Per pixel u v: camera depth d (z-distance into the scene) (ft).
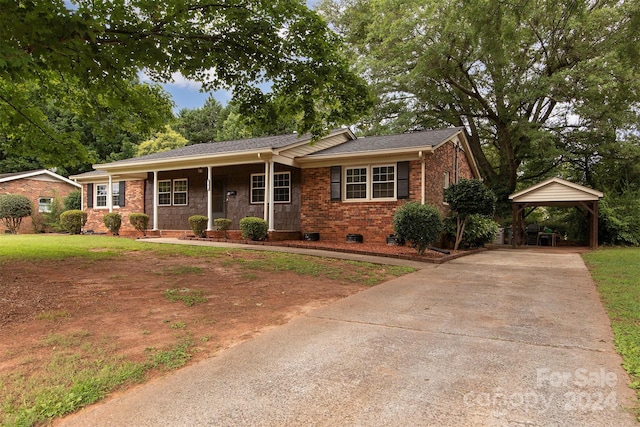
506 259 36.19
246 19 22.71
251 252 32.48
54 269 21.91
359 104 28.68
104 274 21.49
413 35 62.28
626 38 38.52
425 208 33.53
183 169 53.47
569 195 52.60
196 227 45.55
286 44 24.75
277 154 43.34
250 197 50.24
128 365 10.20
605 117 58.85
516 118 67.21
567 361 10.55
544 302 17.85
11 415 7.75
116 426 7.48
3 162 91.35
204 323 14.11
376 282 22.81
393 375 9.72
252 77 26.43
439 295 19.38
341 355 11.12
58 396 8.52
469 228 43.60
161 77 25.48
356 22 75.72
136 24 20.75
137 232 50.98
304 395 8.68
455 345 11.93
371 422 7.54
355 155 43.09
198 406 8.22
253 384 9.26
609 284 22.07
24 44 17.28
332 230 45.75
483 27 29.71
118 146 101.45
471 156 61.11
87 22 17.02
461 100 72.84
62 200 74.59
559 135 65.92
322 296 18.92
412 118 74.49
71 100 29.58
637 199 56.75
